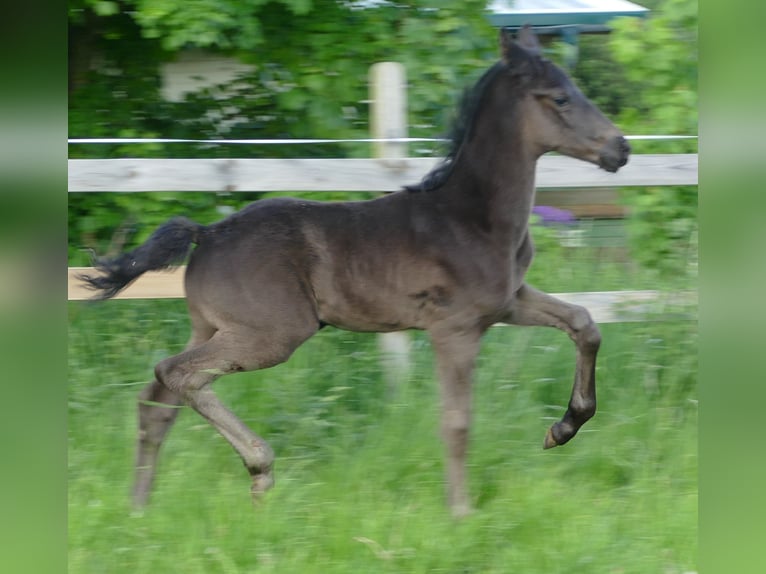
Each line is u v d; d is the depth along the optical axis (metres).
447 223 5.08
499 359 6.24
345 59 7.83
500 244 5.08
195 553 4.55
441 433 5.05
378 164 6.15
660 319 6.30
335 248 5.09
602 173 6.17
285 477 5.25
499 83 5.05
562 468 5.39
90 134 8.03
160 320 6.79
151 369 6.35
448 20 7.71
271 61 7.94
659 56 7.15
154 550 4.55
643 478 5.27
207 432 5.71
